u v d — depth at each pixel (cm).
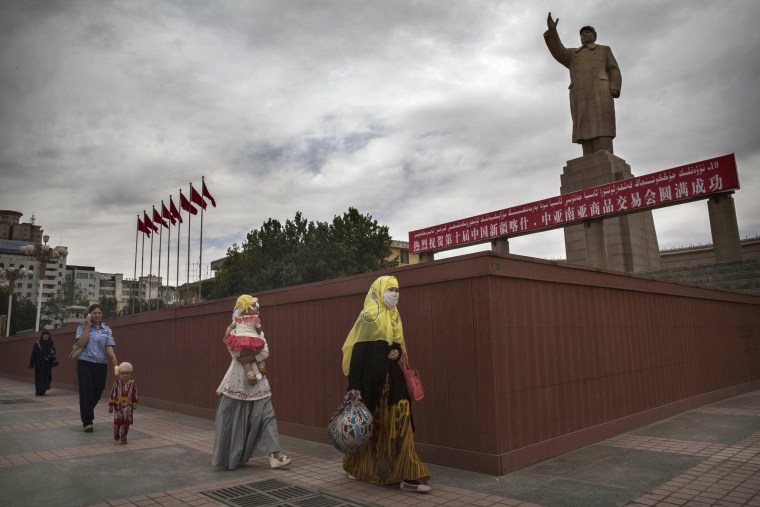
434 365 565
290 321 789
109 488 477
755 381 1192
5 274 2847
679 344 908
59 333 1705
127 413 692
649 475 485
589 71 2591
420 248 3042
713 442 620
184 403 1016
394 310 500
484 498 429
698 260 3509
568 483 466
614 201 2152
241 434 556
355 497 445
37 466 564
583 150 2638
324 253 3912
